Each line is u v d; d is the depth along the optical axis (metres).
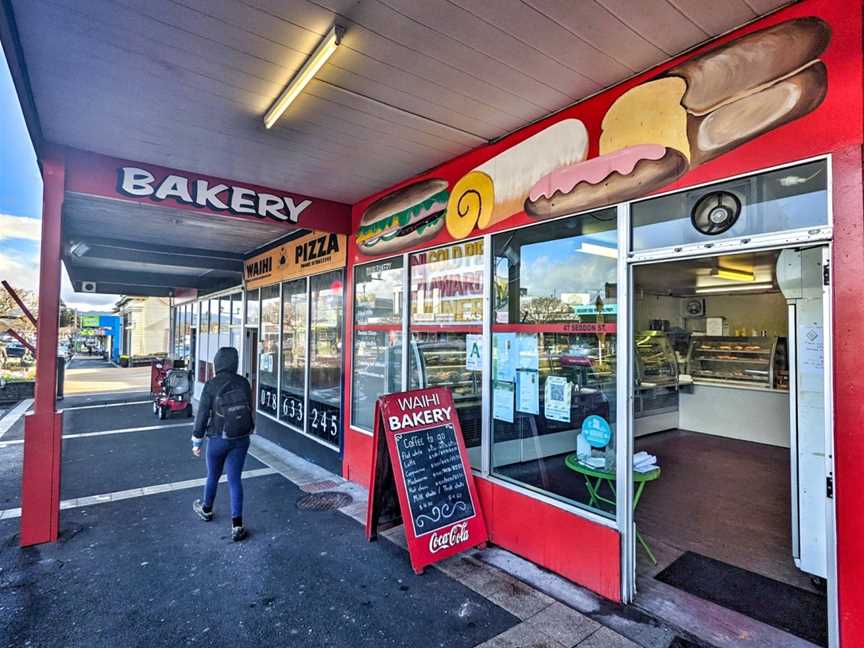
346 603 3.01
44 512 3.85
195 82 2.98
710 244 2.60
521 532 3.59
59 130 3.65
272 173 4.62
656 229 2.86
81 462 6.32
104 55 2.68
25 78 2.86
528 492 3.55
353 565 3.50
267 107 3.29
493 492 3.83
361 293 5.61
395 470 3.54
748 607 2.94
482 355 3.97
